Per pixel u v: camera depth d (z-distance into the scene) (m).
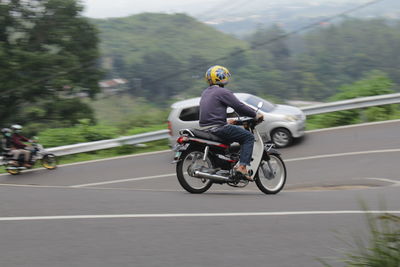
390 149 12.99
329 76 115.69
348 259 4.13
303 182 10.52
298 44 127.19
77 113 31.92
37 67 30.19
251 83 109.12
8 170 13.73
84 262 4.16
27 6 31.44
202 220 5.60
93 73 32.59
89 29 33.03
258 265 4.09
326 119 16.70
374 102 16.59
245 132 7.27
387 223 4.12
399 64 119.38
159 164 13.61
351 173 11.09
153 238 4.86
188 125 14.23
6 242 4.75
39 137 18.47
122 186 11.60
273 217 5.79
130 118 21.28
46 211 6.06
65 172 13.66
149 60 94.00
